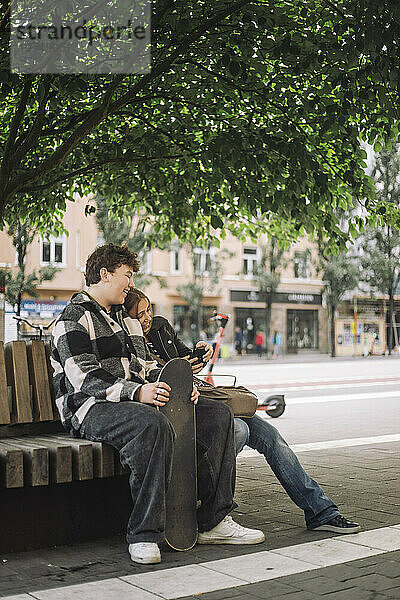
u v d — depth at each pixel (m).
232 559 4.29
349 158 8.15
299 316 51.28
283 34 7.23
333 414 13.54
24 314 36.03
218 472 4.70
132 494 4.38
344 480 7.03
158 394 4.42
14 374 4.87
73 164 9.52
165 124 8.64
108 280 4.80
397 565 4.14
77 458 4.32
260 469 7.75
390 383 22.52
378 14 6.36
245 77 7.25
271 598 3.60
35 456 4.18
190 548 4.52
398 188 35.25
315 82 7.54
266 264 45.22
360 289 49.75
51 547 4.56
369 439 10.16
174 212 10.09
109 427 4.35
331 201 7.78
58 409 4.74
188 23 6.94
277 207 7.75
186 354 5.76
